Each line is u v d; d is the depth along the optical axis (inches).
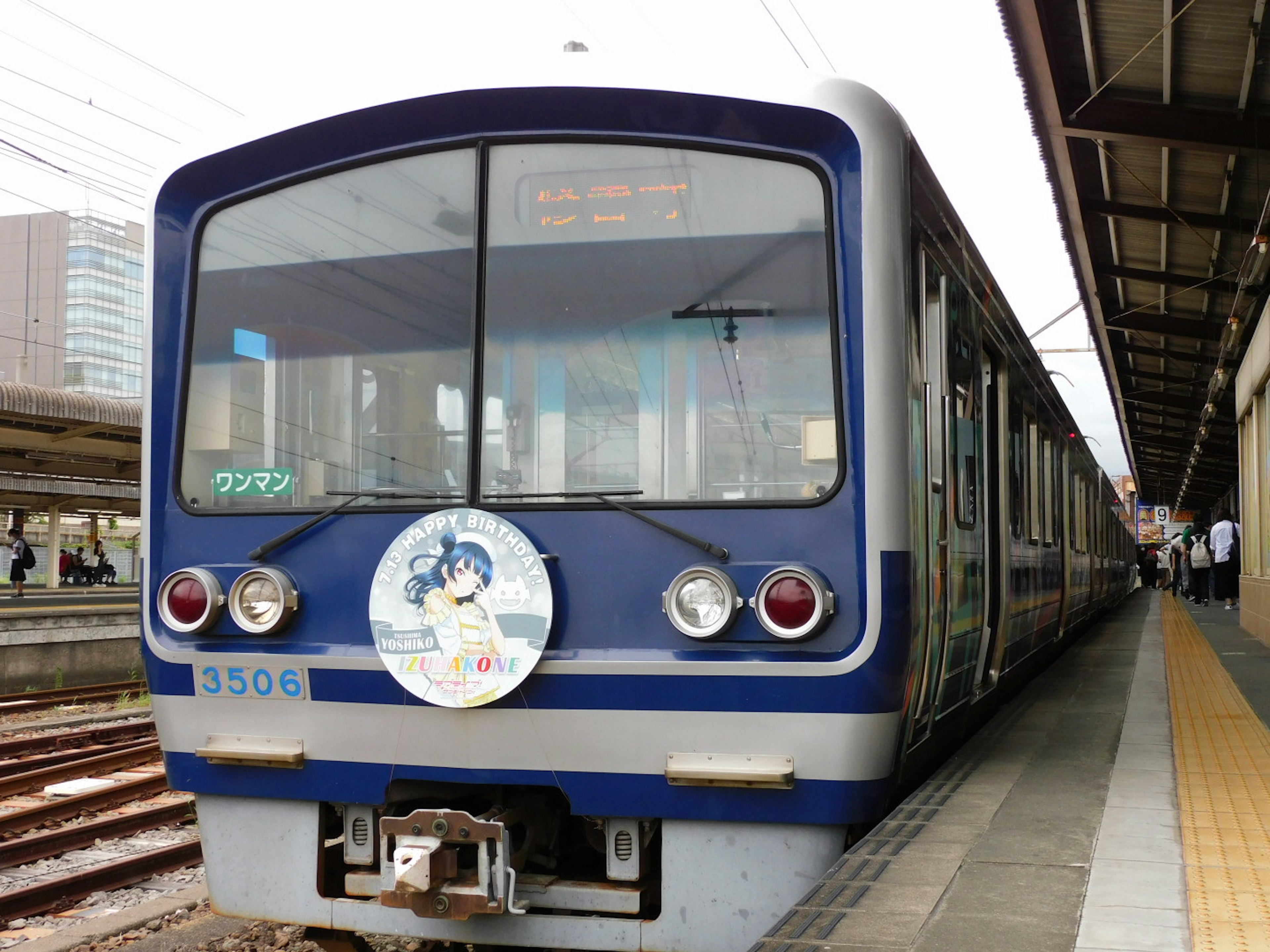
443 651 153.9
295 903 163.8
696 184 156.3
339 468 164.7
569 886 155.5
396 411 162.7
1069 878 134.1
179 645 167.3
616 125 158.2
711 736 147.1
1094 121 436.1
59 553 1530.5
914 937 113.0
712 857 149.3
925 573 163.0
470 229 162.1
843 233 151.6
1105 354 843.4
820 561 147.6
